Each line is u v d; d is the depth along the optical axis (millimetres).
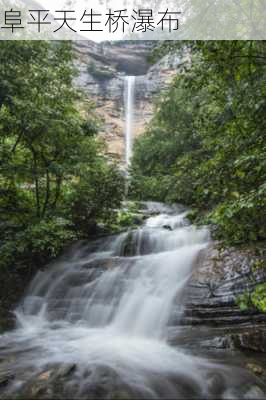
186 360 3652
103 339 4688
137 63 29453
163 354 3906
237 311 4504
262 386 3057
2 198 7965
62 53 7938
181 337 4336
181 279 5602
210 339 4086
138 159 15352
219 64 4105
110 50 29641
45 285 6812
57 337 4855
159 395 2891
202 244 7047
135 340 4582
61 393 2900
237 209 3320
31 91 7004
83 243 8586
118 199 9234
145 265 6477
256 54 3963
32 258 7574
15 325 5508
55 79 7395
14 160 7602
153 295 5480
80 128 7867
